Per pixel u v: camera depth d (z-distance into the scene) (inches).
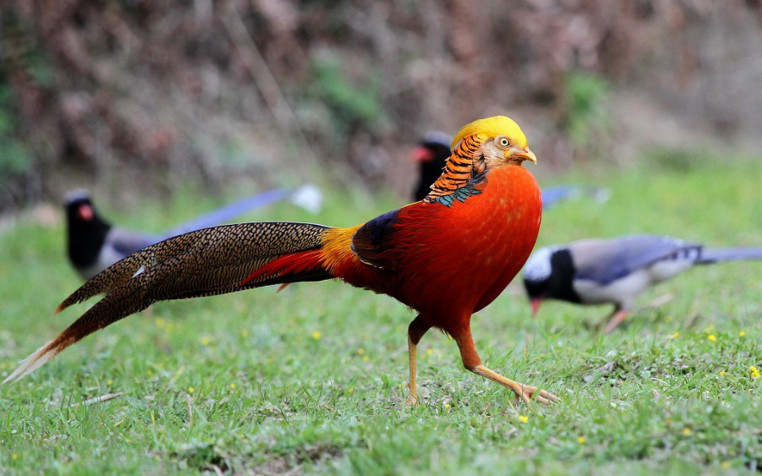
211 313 500.7
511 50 940.0
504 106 938.7
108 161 780.6
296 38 863.7
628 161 983.6
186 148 800.9
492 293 288.5
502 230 271.3
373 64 874.8
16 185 758.5
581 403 271.1
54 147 769.6
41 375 386.3
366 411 296.8
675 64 1050.1
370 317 462.9
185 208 763.4
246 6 832.3
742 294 468.1
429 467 218.2
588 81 960.3
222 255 302.4
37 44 756.6
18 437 289.0
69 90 769.6
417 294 284.7
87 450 265.3
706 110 1073.5
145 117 788.6
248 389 346.6
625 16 995.9
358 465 225.8
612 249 450.6
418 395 311.1
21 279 598.9
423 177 478.9
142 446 267.0
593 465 217.8
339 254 297.0
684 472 208.8
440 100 882.8
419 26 885.8
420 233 276.2
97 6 778.8
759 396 263.1
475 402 294.7
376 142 861.2
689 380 290.0
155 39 801.6
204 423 282.5
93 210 536.7
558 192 542.6
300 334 432.8
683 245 460.8
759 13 1074.7
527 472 210.2
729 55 1077.8
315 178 826.8
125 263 303.6
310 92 856.3
